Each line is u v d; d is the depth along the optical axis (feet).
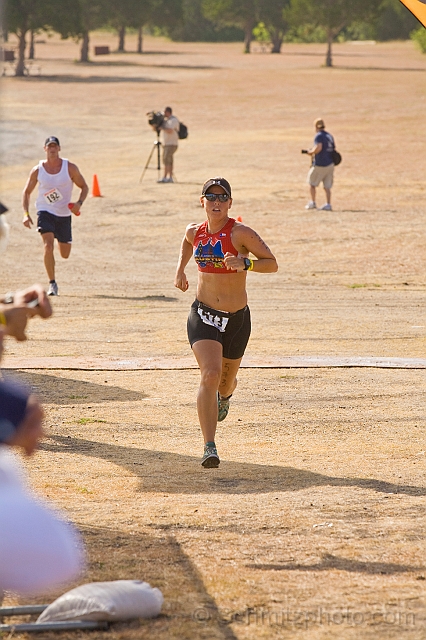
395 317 121.80
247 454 63.98
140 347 101.65
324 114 472.44
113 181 278.05
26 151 347.77
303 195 248.52
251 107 511.81
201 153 336.08
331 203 237.45
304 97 561.43
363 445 65.98
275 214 221.66
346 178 279.49
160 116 271.08
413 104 510.17
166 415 74.38
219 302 62.44
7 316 28.04
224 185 61.05
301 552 44.91
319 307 130.41
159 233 203.41
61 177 130.31
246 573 42.09
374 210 225.97
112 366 91.66
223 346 63.62
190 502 53.01
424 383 85.35
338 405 77.46
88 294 140.46
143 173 278.26
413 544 46.09
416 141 362.74
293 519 49.83
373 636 35.37
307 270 165.48
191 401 78.84
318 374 88.99
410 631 35.86
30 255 180.45
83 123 444.96
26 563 27.27
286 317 121.80
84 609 36.29
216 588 40.16
